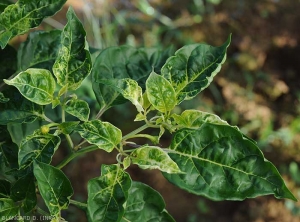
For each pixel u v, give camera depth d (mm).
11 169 423
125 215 420
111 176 364
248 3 1858
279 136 1583
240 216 1469
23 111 430
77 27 380
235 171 354
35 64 485
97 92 440
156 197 427
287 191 341
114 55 455
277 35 1788
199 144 365
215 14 1837
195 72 395
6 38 402
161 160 355
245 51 1752
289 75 1735
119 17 1765
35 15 408
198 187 357
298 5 1865
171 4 1874
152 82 368
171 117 377
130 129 1531
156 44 1756
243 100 1669
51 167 359
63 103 389
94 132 368
